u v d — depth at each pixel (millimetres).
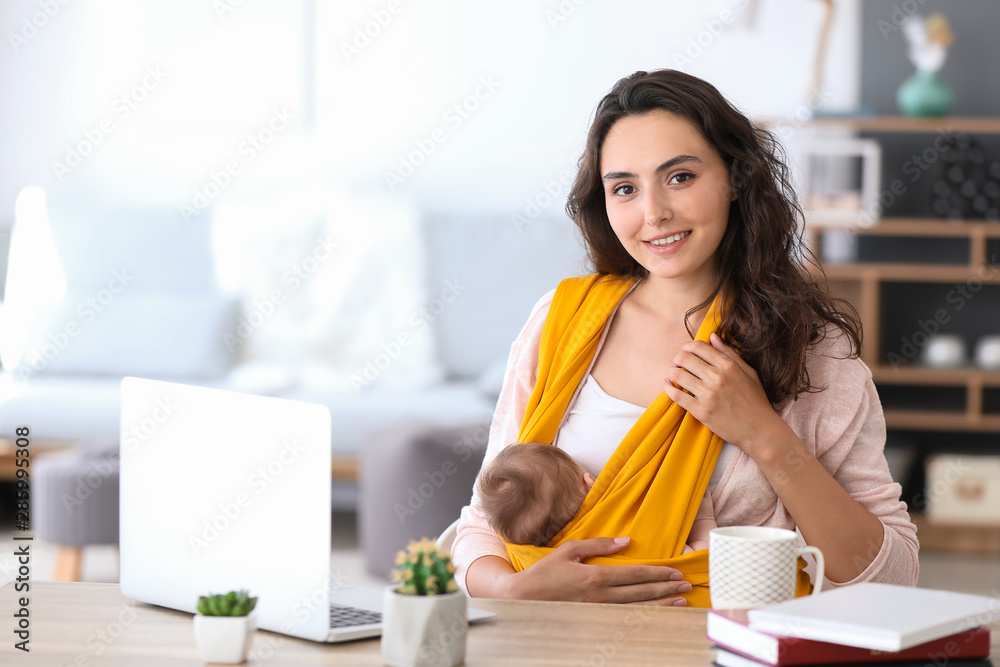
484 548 2012
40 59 6105
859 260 5605
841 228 5273
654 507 1891
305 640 1435
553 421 2088
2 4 6078
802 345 1931
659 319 2121
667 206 1946
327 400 4941
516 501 1938
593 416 2072
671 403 1959
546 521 1940
